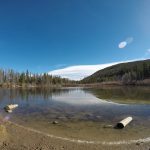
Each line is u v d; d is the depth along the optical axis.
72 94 72.25
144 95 57.19
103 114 27.28
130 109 31.52
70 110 31.42
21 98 55.31
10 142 13.22
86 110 31.06
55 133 17.47
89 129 19.17
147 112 28.58
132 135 16.91
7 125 17.30
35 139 14.38
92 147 13.62
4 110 32.12
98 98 51.38
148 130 18.56
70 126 20.47
